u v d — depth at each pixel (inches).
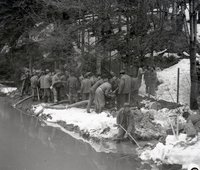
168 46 1020.5
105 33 944.3
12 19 1215.6
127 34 890.1
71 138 564.7
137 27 886.4
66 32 943.0
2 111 856.9
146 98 812.0
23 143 535.2
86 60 933.2
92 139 542.9
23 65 1362.0
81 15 956.6
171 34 910.4
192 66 712.4
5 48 1469.0
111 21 919.7
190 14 709.3
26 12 1169.4
